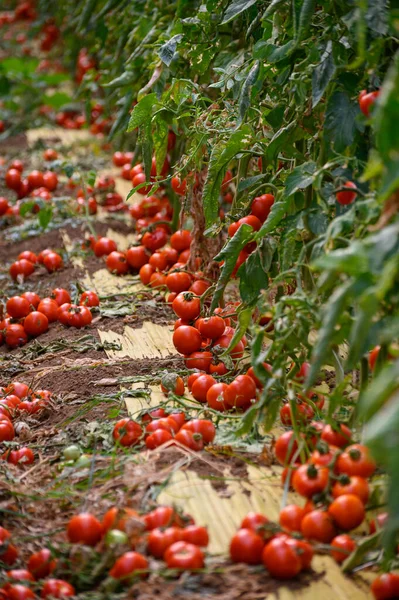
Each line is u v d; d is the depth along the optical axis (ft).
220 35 15.99
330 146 11.54
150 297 17.35
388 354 9.84
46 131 31.24
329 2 11.59
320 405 12.10
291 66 12.53
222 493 10.39
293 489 10.46
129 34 20.12
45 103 32.60
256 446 11.44
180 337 14.03
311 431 10.64
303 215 11.31
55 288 18.39
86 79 23.90
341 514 9.31
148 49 17.49
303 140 13.76
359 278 8.38
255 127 14.35
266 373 10.56
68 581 9.24
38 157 27.63
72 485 10.88
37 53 42.39
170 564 8.89
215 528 9.76
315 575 9.02
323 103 12.28
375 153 8.83
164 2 18.45
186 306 14.78
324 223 11.19
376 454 6.65
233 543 9.11
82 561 9.20
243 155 14.03
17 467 11.50
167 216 20.06
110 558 9.11
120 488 10.55
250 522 9.41
